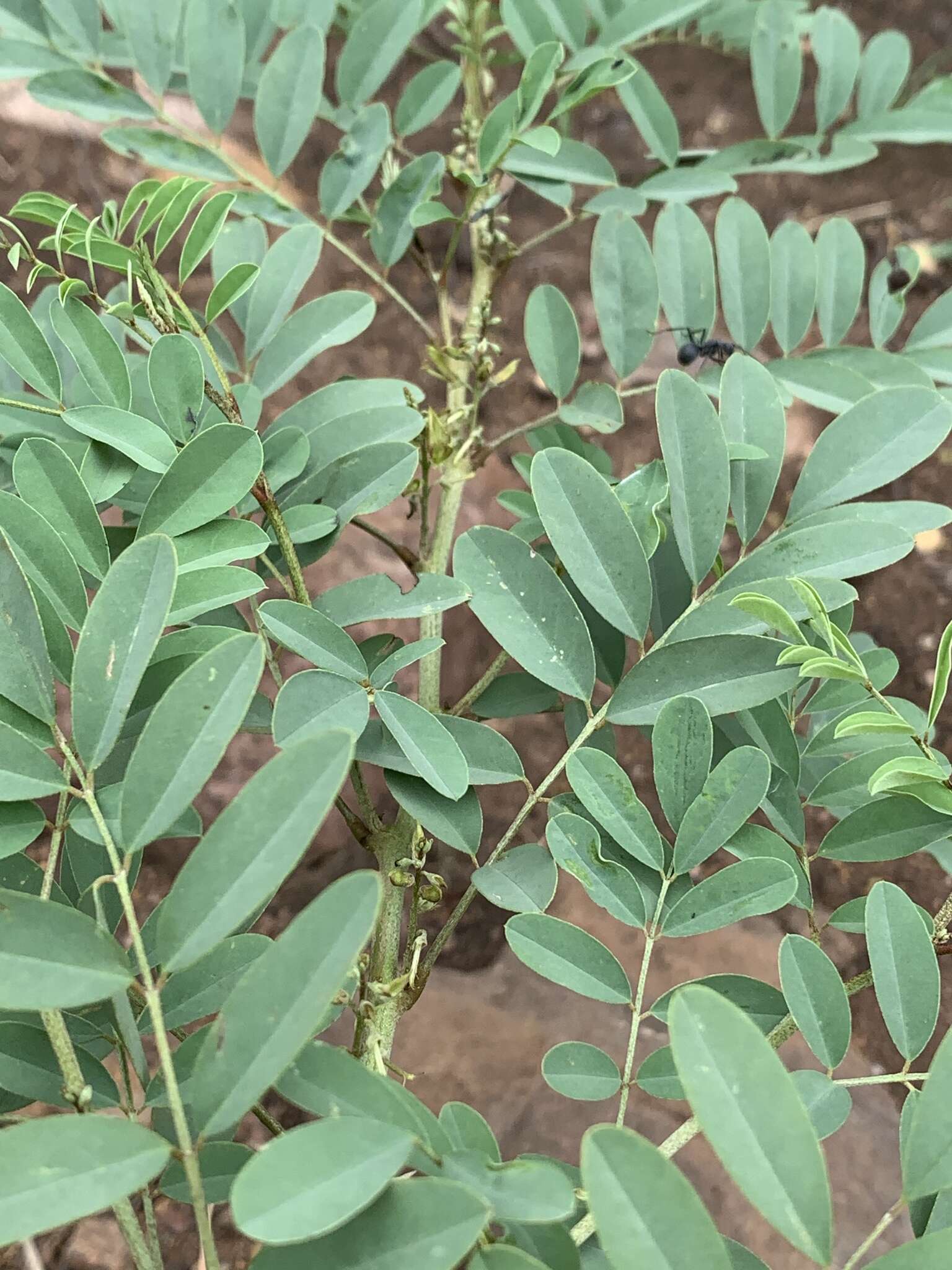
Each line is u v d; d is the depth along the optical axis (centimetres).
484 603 22
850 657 20
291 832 16
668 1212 15
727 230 28
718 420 22
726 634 21
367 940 15
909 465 22
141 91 44
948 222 51
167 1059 16
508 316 49
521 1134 31
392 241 29
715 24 38
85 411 21
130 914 17
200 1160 18
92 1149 15
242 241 28
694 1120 20
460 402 30
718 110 54
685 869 21
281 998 15
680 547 22
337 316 26
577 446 31
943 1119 16
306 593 23
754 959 35
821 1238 15
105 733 18
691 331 28
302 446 24
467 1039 34
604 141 52
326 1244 15
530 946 20
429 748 21
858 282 29
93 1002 16
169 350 21
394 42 30
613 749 25
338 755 16
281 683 25
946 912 21
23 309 22
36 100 28
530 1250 17
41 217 23
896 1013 19
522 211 52
